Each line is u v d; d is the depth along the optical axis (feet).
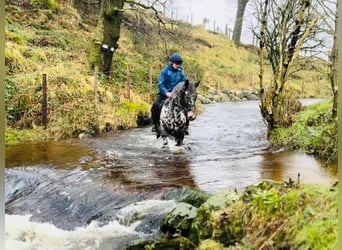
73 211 14.44
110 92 33.24
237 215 9.57
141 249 11.28
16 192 16.39
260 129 28.12
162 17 47.62
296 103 25.07
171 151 21.07
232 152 20.84
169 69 22.50
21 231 13.44
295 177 15.55
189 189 14.08
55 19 43.16
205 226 10.37
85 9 47.16
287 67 23.03
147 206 13.42
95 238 12.82
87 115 28.58
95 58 37.52
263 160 18.85
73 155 20.43
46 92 27.02
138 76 40.68
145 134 27.30
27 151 21.61
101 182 15.61
